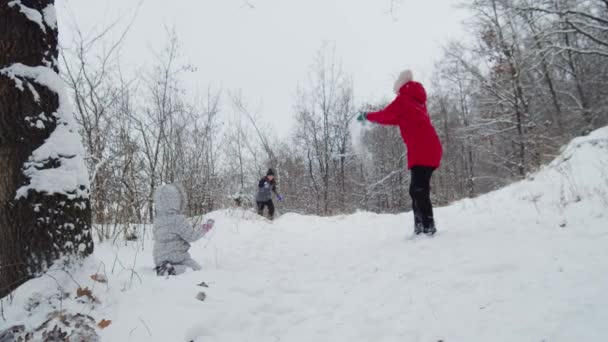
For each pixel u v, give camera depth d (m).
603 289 2.20
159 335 2.31
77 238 2.87
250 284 3.37
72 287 2.65
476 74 19.44
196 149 7.98
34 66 2.80
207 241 5.61
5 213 2.62
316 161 23.08
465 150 30.50
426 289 2.87
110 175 5.54
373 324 2.50
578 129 17.11
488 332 2.09
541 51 13.42
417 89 4.48
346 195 22.28
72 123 3.02
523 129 18.14
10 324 2.31
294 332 2.51
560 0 12.66
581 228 3.54
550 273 2.63
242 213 8.80
